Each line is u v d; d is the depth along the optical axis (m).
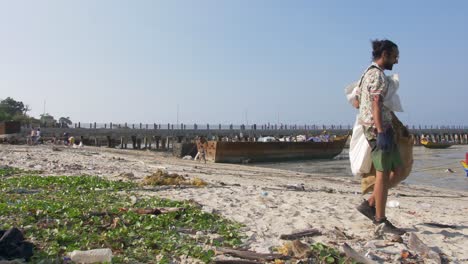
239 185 12.45
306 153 43.75
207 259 4.34
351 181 20.28
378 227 5.43
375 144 5.31
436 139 92.62
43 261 4.03
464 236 5.66
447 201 12.40
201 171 19.33
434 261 4.53
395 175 5.43
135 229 5.50
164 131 60.09
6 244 4.16
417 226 6.19
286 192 11.14
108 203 7.60
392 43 5.46
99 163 19.25
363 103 5.46
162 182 11.36
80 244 4.66
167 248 4.70
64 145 39.47
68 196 8.40
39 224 5.61
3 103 86.94
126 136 56.28
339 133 86.44
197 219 6.36
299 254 4.51
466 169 28.06
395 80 5.39
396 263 4.45
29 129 45.28
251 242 5.18
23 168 14.90
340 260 4.33
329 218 6.80
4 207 6.38
